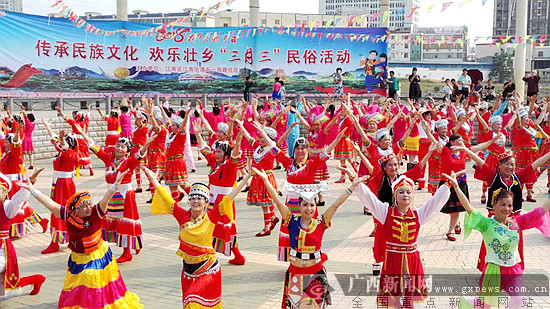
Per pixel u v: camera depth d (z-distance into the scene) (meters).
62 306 6.60
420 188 15.57
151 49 25.20
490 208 8.43
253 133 16.48
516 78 30.02
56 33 23.08
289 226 6.26
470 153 8.49
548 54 58.38
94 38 23.94
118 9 27.02
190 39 25.81
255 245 10.32
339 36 27.66
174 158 13.11
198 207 6.44
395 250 6.34
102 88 24.30
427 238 10.74
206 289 6.32
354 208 13.43
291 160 9.15
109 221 9.28
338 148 16.41
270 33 27.03
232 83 26.81
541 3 81.50
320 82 27.86
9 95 22.20
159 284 8.23
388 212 6.38
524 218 6.62
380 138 10.34
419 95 27.59
